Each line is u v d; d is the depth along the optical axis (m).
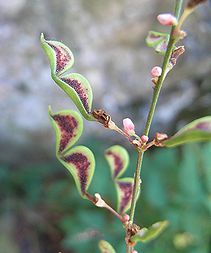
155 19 0.15
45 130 0.16
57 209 0.16
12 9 0.14
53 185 0.16
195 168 0.12
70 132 0.05
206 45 0.16
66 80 0.05
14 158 0.17
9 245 0.15
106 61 0.16
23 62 0.15
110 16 0.15
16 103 0.15
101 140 0.17
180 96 0.17
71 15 0.14
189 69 0.16
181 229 0.12
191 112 0.18
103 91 0.16
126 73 0.16
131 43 0.15
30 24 0.14
